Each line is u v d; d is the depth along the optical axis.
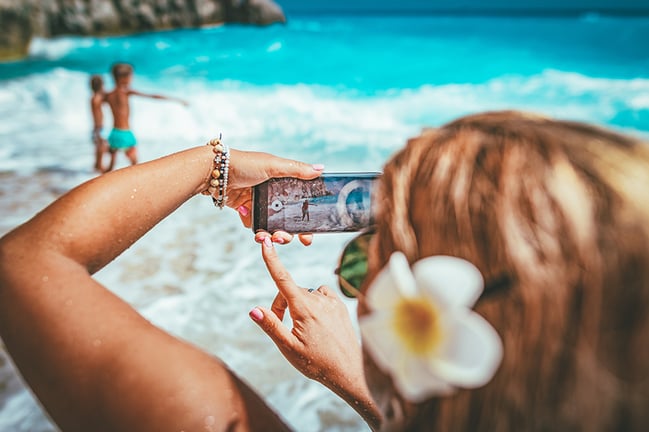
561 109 10.93
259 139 8.95
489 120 0.55
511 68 15.36
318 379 0.87
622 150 0.48
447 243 0.48
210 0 25.00
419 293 0.46
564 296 0.43
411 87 13.13
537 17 41.62
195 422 0.59
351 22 34.94
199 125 9.62
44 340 0.62
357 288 0.62
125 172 0.83
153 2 23.30
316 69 15.57
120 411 0.59
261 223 1.19
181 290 4.52
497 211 0.46
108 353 0.61
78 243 0.71
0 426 3.08
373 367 0.51
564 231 0.44
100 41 21.47
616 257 0.43
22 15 17.64
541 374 0.43
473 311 0.45
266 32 24.33
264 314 0.86
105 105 11.08
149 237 5.38
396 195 0.52
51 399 0.61
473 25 30.14
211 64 16.44
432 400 0.47
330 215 1.17
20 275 0.66
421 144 0.54
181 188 0.90
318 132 9.30
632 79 13.53
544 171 0.47
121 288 4.53
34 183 7.08
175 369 0.61
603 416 0.43
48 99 11.19
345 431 3.16
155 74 14.73
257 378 3.57
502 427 0.44
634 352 0.42
